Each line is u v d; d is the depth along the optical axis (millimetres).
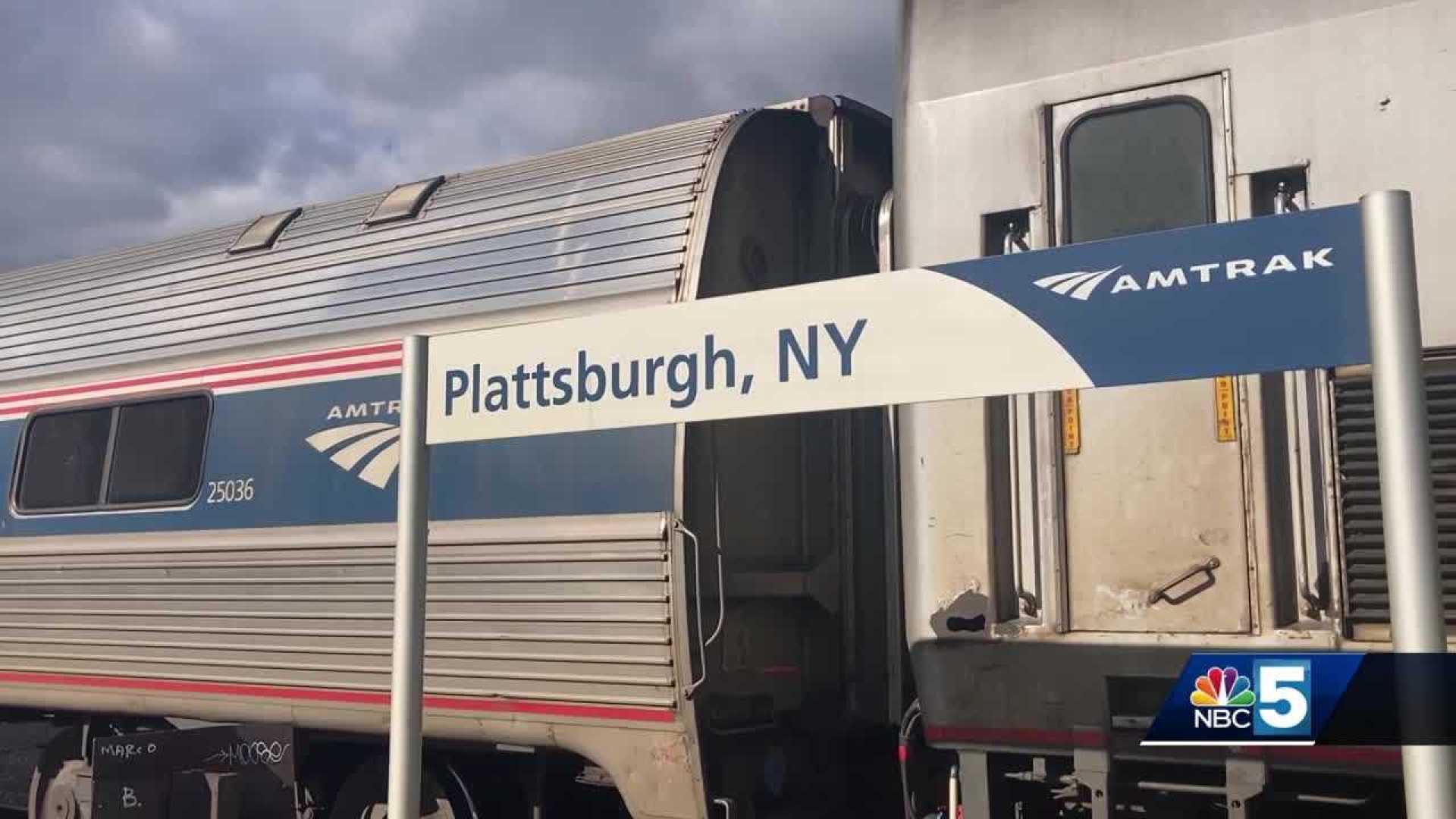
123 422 6895
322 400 6082
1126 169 4383
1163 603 4145
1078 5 4531
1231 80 4238
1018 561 4414
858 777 5867
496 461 5461
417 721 3324
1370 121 4023
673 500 4992
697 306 3135
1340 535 3904
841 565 5684
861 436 5828
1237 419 4082
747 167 5520
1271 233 2525
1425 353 3865
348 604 5859
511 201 5922
